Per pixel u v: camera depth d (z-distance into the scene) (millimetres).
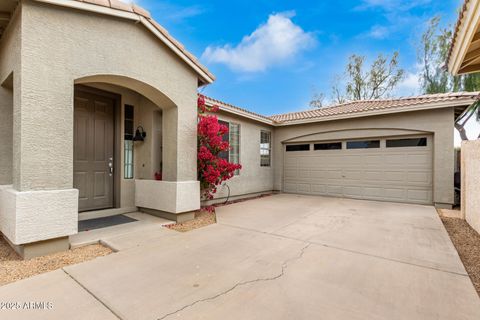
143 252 3580
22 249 3277
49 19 3438
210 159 6234
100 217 5586
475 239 4410
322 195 10102
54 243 3521
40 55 3338
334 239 4297
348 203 8250
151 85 4711
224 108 8055
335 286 2635
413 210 7047
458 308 2242
